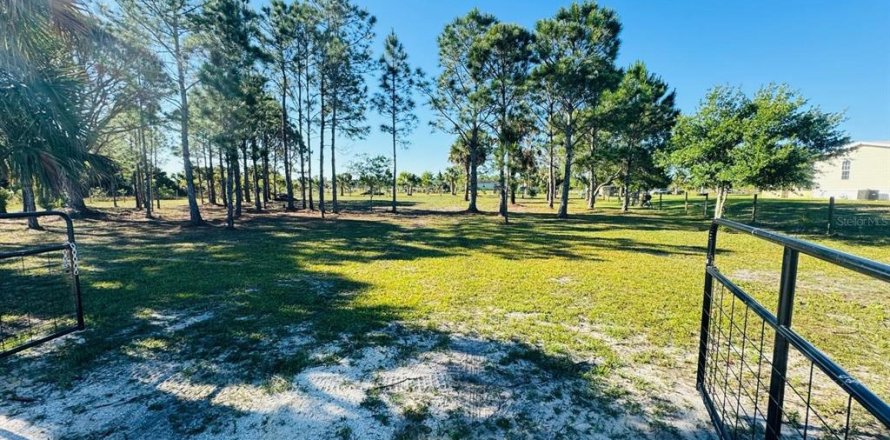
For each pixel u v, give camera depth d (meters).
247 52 11.58
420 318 3.88
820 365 1.14
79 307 3.46
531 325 3.69
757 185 11.46
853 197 24.89
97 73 7.87
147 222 14.23
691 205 22.86
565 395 2.44
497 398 2.39
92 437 1.98
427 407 2.29
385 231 12.05
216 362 2.85
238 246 8.84
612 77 14.87
